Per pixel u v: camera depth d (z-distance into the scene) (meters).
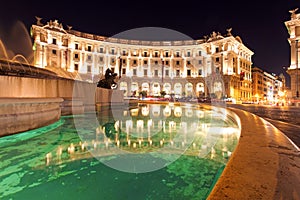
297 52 33.09
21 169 2.64
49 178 2.37
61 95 8.98
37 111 5.09
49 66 51.81
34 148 3.64
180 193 1.99
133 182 2.25
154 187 2.12
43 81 7.86
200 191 2.05
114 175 2.43
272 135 2.68
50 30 52.31
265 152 1.87
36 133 4.97
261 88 69.56
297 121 6.66
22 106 4.48
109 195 1.95
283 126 5.29
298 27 33.69
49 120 5.73
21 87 6.88
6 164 2.83
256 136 2.60
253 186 1.20
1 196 1.95
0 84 6.23
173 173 2.50
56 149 3.60
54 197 1.93
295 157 1.73
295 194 1.11
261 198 1.07
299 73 31.64
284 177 1.32
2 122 4.00
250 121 4.29
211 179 2.33
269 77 77.44
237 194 1.11
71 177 2.40
